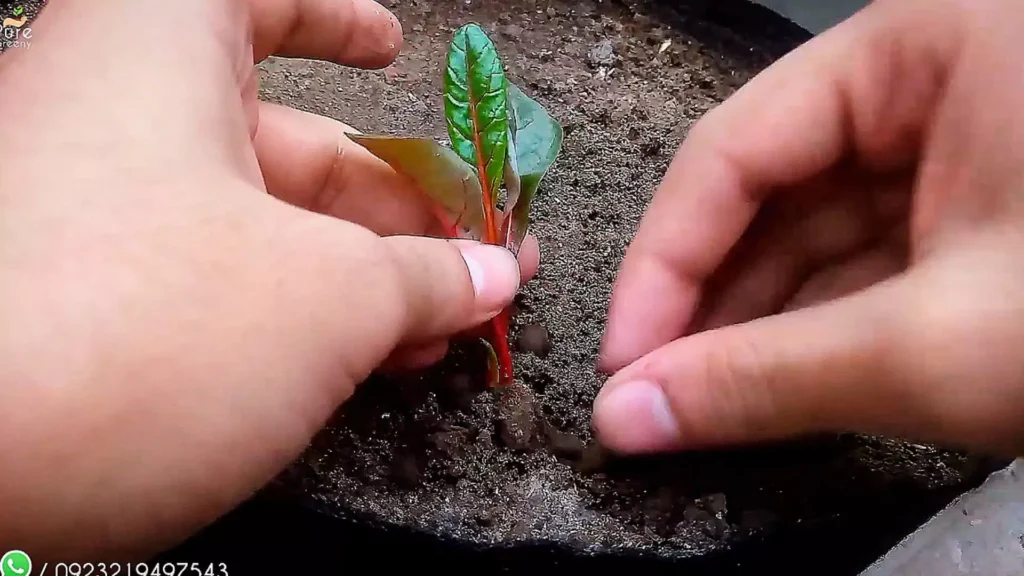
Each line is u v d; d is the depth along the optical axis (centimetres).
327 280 12
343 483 17
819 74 18
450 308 14
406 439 18
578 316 20
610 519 17
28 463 10
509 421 18
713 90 24
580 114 23
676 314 19
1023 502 20
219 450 11
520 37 25
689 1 25
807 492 17
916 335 13
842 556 18
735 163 18
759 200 19
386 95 24
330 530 17
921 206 15
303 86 24
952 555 19
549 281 20
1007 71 14
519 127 18
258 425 11
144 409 11
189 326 11
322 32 19
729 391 15
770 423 15
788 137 18
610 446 17
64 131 12
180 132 12
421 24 26
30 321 10
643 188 22
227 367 11
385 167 19
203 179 12
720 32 25
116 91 13
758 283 20
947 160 15
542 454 18
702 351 15
